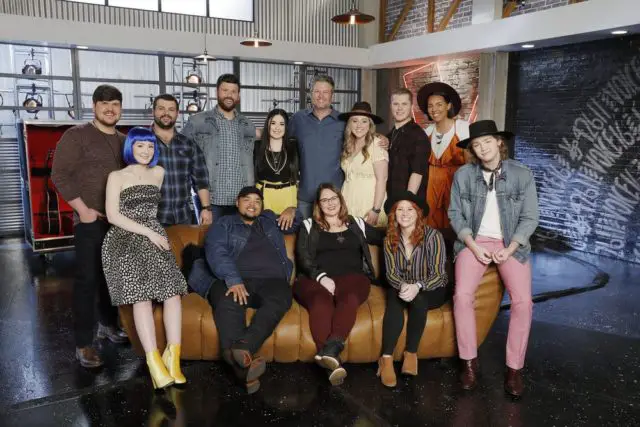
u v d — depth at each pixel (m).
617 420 2.46
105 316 3.27
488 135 2.74
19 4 6.50
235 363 2.61
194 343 2.85
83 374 2.88
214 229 3.03
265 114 8.76
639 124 5.24
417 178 3.51
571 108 5.93
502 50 6.44
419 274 2.85
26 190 5.45
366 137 3.48
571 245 6.09
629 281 4.79
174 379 2.69
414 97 8.32
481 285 2.89
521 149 6.57
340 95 9.04
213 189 3.58
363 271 3.18
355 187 3.52
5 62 6.90
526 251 2.78
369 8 8.65
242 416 2.46
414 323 2.81
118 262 2.60
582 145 5.84
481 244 2.84
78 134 2.86
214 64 8.28
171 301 2.70
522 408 2.56
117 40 6.90
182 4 7.59
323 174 3.59
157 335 2.81
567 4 5.76
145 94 7.90
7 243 6.15
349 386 2.77
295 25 8.40
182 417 2.45
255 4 8.07
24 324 3.65
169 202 3.27
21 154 5.52
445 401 2.62
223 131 3.57
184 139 3.35
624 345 3.36
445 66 7.64
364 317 2.87
